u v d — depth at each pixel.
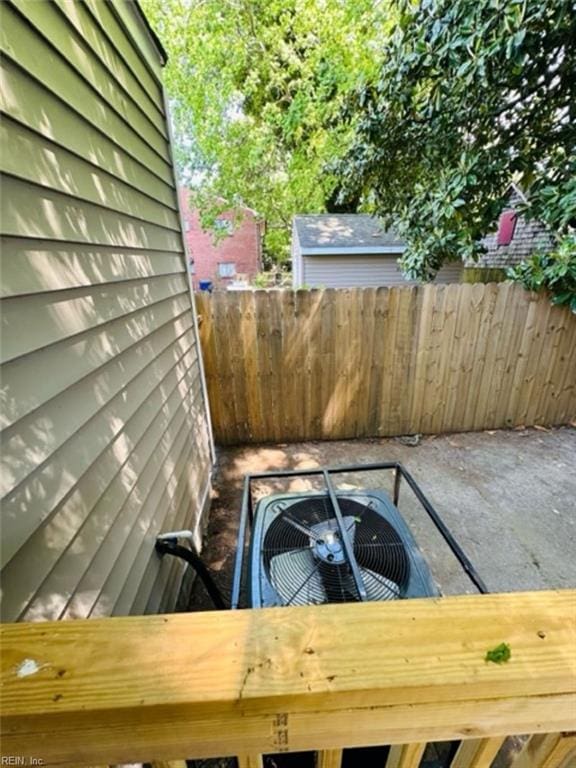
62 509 0.95
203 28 7.18
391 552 1.35
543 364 3.54
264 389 3.36
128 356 1.50
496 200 3.45
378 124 3.68
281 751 0.48
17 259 0.85
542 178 3.23
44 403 0.92
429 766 1.10
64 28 1.11
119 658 0.45
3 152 0.83
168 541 1.65
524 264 3.26
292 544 1.40
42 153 0.98
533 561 2.17
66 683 0.43
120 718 0.42
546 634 0.47
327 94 7.56
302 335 3.21
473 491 2.81
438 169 3.71
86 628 0.48
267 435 3.53
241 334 3.16
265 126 8.98
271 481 3.01
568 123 3.06
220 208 11.12
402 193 4.32
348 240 8.50
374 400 3.51
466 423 3.69
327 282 8.61
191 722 0.44
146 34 1.93
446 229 3.64
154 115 2.08
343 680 0.43
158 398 1.84
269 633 0.47
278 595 1.20
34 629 0.47
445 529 1.63
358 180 4.48
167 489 1.85
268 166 10.33
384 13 6.04
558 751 0.55
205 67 7.66
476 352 3.43
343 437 3.60
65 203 1.08
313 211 11.37
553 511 2.58
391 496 2.78
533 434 3.64
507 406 3.67
